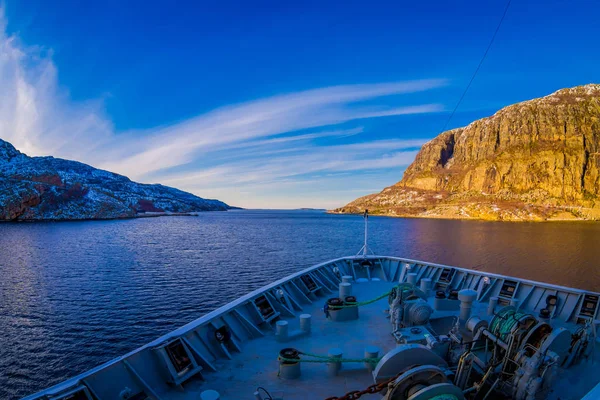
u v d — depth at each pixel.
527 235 112.69
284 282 11.79
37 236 109.31
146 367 6.60
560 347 5.64
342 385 6.93
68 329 28.97
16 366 23.45
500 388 5.78
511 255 70.31
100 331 28.55
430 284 13.43
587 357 7.61
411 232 127.19
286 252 71.38
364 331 9.56
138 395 6.15
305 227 160.62
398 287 9.59
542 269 55.91
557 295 10.86
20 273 50.75
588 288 43.78
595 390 3.62
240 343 8.72
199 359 7.45
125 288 41.22
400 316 9.01
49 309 33.75
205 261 59.78
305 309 11.43
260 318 9.66
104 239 100.38
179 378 6.67
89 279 46.22
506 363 5.86
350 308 10.37
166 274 48.88
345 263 15.69
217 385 6.91
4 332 28.44
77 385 5.52
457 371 5.50
